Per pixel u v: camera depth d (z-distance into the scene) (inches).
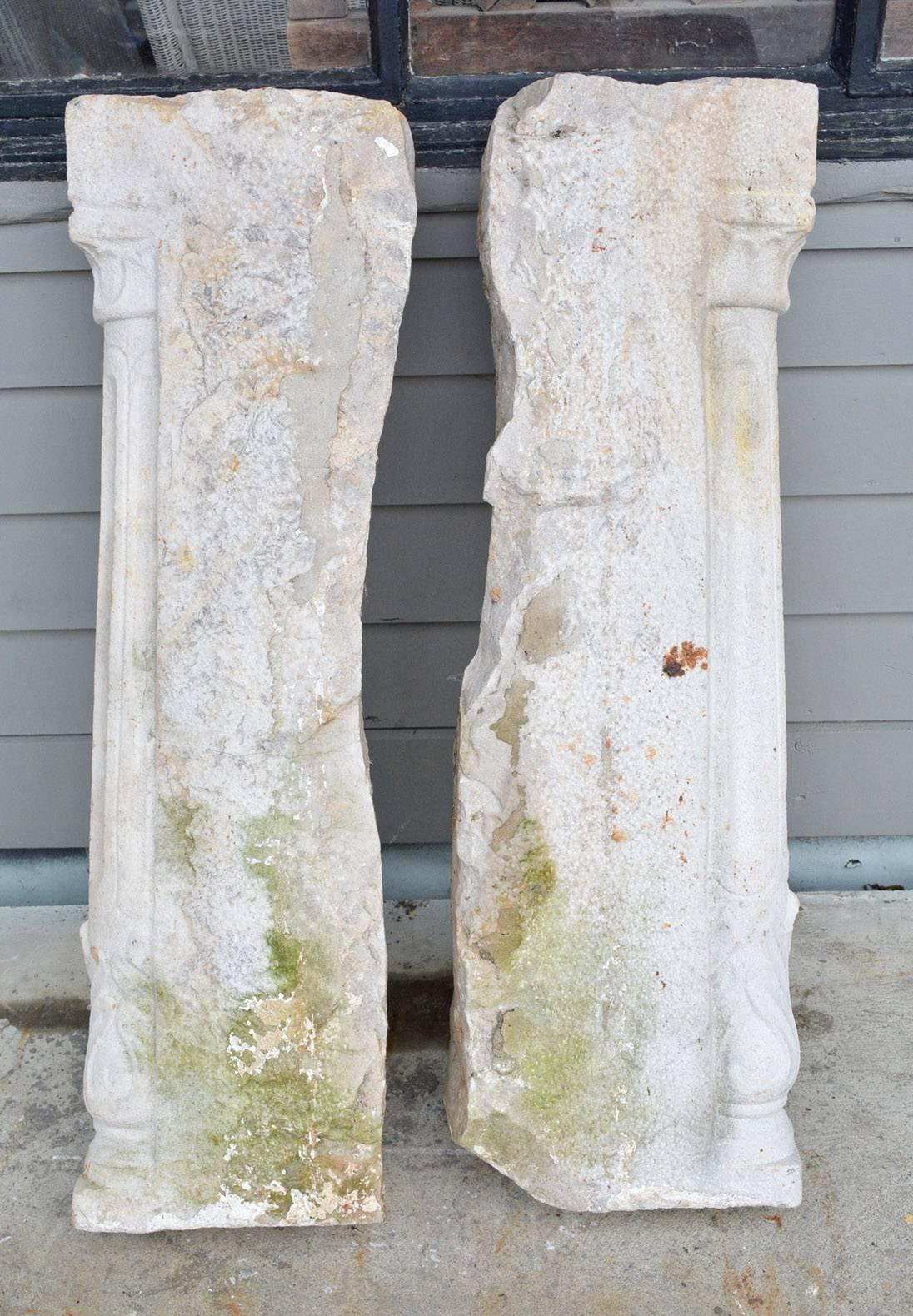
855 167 84.6
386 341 66.2
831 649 96.7
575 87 66.0
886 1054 82.7
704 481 68.9
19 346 89.4
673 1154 70.4
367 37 82.0
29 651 96.9
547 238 67.1
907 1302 65.9
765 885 70.7
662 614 69.1
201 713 68.2
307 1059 69.6
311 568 67.1
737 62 83.4
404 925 97.5
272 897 68.7
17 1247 69.7
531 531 68.2
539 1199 70.8
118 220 66.4
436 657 97.1
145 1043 70.0
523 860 70.2
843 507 93.4
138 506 68.6
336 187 65.4
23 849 103.0
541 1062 70.6
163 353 66.7
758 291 68.7
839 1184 72.9
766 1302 66.1
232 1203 69.6
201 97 65.1
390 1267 68.4
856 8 79.7
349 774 68.9
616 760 69.7
